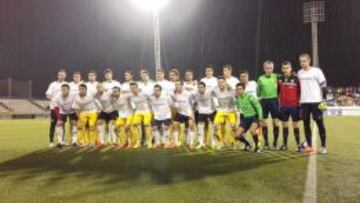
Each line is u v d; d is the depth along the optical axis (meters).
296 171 7.90
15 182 7.70
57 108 12.13
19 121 29.56
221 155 9.75
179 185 7.24
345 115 33.56
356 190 6.73
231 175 7.77
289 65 10.41
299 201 6.24
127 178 7.78
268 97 10.73
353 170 7.96
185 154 10.05
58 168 8.77
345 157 9.28
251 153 10.02
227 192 6.78
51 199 6.62
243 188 6.97
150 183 7.41
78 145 12.18
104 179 7.75
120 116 12.20
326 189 6.79
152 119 12.02
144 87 12.16
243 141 10.70
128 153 10.38
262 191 6.78
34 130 19.05
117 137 12.29
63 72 12.47
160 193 6.81
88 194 6.84
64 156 10.16
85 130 12.32
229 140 12.18
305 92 10.05
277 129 10.86
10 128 20.58
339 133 15.80
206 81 12.41
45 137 15.23
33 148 11.65
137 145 11.82
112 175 8.02
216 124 11.31
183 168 8.40
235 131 11.23
